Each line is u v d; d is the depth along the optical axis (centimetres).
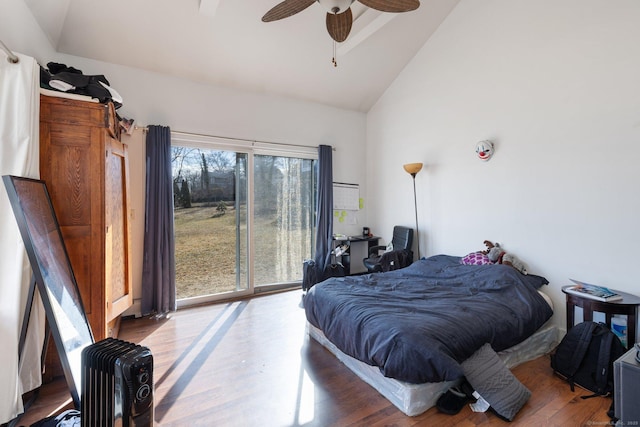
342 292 250
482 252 313
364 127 492
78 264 209
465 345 179
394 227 436
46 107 198
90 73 300
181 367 220
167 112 337
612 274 230
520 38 287
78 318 191
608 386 182
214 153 372
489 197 320
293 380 204
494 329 198
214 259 372
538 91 275
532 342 232
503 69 303
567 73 254
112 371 122
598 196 238
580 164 247
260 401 182
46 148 199
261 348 249
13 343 162
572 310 227
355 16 313
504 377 177
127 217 272
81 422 132
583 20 244
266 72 366
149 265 317
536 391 189
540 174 275
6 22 189
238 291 383
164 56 316
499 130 308
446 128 365
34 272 157
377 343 181
